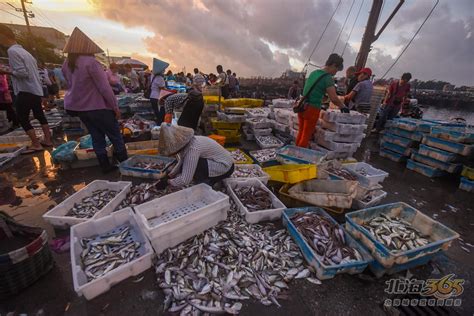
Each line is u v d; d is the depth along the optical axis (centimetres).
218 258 229
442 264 247
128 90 1517
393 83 762
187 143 271
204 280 204
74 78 331
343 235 245
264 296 198
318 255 230
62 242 246
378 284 217
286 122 618
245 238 253
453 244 282
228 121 639
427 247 214
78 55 323
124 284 204
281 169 376
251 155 499
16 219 285
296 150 466
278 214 293
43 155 496
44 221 283
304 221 264
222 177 329
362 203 326
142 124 642
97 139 389
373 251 220
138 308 185
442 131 477
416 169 518
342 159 473
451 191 427
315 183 349
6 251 196
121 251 223
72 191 356
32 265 192
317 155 440
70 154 418
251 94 1520
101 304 186
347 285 214
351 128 458
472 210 365
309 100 428
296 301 197
